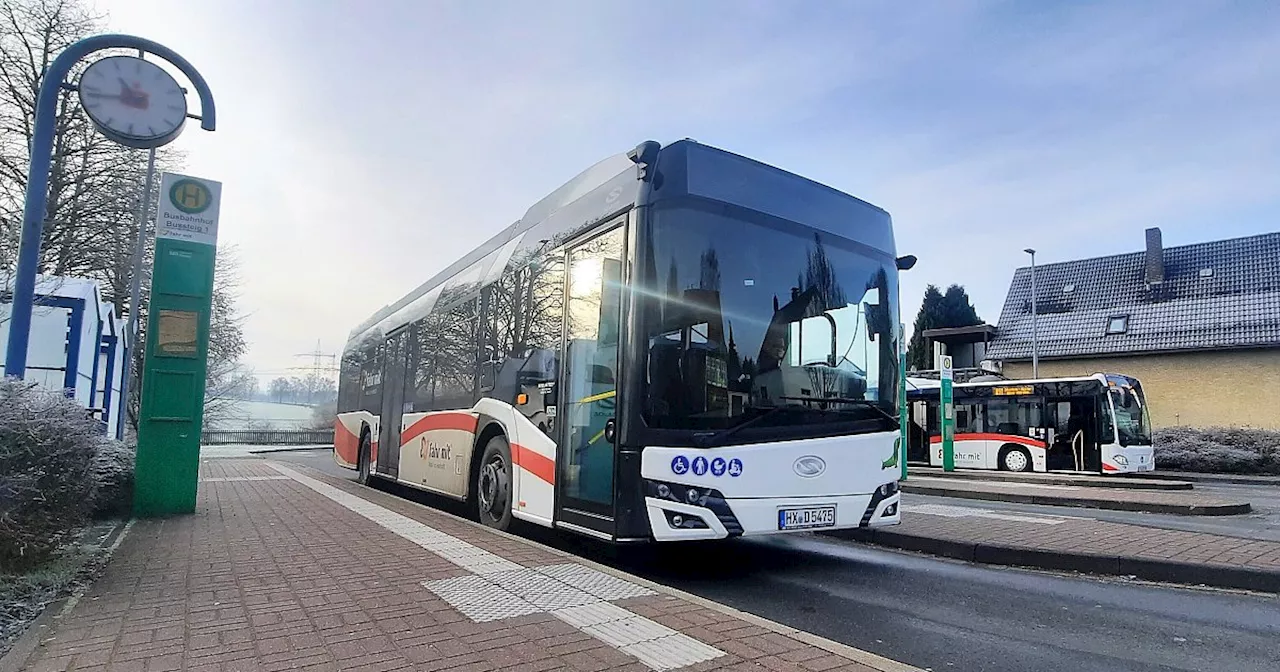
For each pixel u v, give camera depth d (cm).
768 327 672
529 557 645
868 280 754
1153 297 3891
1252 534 952
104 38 873
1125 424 2255
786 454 647
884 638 506
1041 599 619
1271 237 3781
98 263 2819
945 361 2281
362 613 468
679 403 621
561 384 737
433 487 1054
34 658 386
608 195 711
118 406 2431
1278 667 452
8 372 780
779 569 742
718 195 677
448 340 1070
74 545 642
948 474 2192
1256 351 3428
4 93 2495
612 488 633
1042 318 4159
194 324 948
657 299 633
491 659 386
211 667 374
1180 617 563
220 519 880
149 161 2011
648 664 380
